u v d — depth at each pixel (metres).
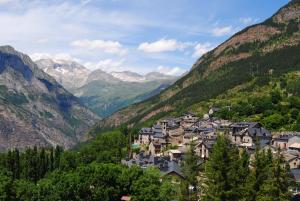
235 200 123.31
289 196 121.06
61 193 140.88
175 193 146.88
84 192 142.62
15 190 146.12
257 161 124.69
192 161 147.12
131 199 143.12
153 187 143.50
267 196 118.00
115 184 148.12
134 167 154.62
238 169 126.00
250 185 121.50
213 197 123.38
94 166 153.75
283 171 120.31
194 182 144.75
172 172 172.00
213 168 126.69
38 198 143.38
